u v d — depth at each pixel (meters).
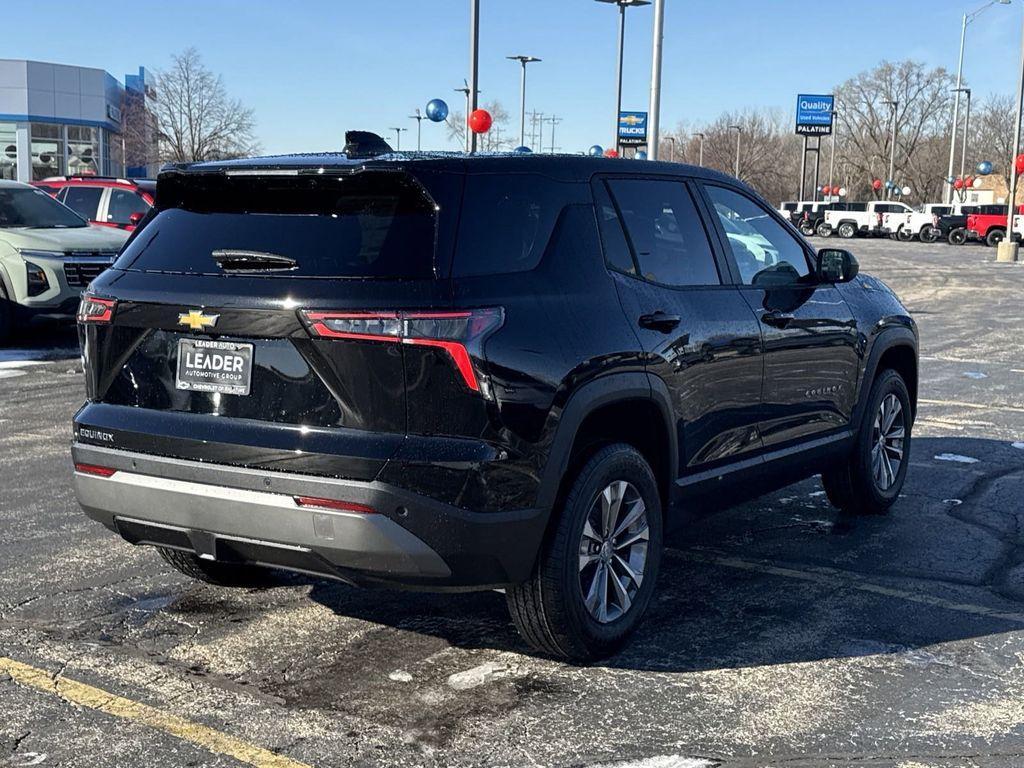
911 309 19.98
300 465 3.64
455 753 3.49
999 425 9.12
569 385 3.90
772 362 5.15
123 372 4.05
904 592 5.11
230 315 3.75
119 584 5.06
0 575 5.16
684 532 6.09
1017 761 3.49
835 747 3.57
